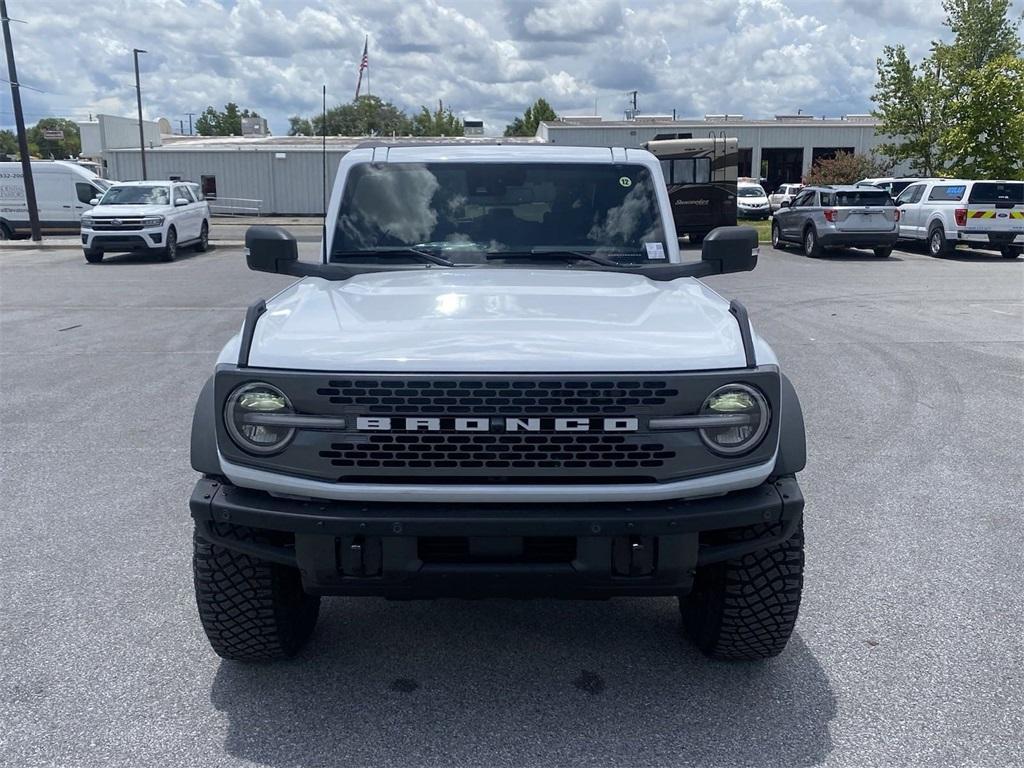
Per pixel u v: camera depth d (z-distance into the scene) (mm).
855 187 22797
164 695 3488
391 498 2982
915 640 3900
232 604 3385
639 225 4520
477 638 3965
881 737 3211
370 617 4164
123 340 11203
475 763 3072
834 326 12016
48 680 3588
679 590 3125
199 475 6090
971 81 29750
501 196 4531
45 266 21672
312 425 2969
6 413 7691
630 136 50094
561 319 3297
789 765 3059
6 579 4492
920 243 25641
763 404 3027
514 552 3006
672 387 2967
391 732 3254
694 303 3598
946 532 5082
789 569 3350
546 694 3506
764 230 31359
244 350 3074
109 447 6727
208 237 27062
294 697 3480
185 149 47250
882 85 33812
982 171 29656
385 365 2961
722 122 54344
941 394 8297
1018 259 22547
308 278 4191
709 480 3020
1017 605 4211
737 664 3732
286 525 2992
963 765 3053
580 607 4277
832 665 3705
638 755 3117
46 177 30172
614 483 3004
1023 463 6305
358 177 4582
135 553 4809
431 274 4133
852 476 6043
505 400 2947
